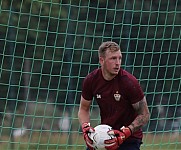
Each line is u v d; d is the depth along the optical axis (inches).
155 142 1336.1
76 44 1614.2
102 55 665.6
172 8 1611.7
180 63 1534.2
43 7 1658.5
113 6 1637.6
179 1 1610.5
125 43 1513.3
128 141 699.4
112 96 675.4
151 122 1430.9
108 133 671.8
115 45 663.1
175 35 1571.1
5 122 1685.5
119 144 670.5
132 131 667.4
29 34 1683.1
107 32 1608.0
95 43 1592.0
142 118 668.7
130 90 665.6
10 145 1487.5
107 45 662.5
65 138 1449.3
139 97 667.4
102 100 683.4
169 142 1268.5
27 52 1683.1
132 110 684.7
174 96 1489.9
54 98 1695.4
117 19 1615.4
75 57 1614.2
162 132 1255.5
